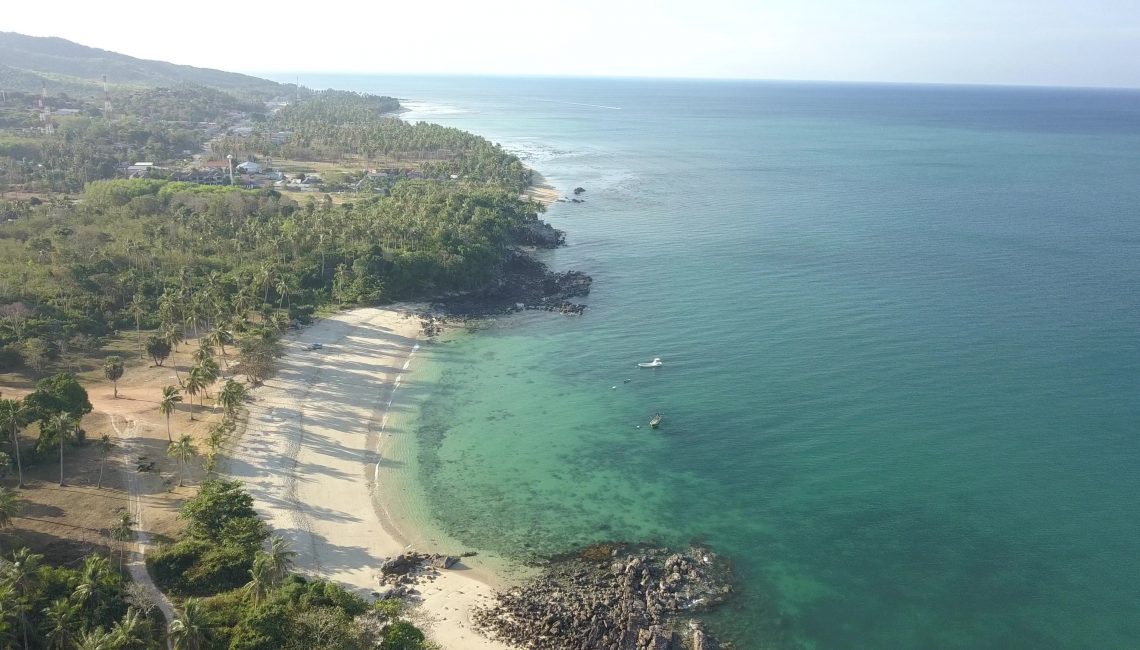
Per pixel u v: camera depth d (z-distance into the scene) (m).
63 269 169.38
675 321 174.88
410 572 91.12
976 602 86.81
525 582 90.31
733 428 126.00
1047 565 92.19
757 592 88.75
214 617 73.69
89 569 75.94
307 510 101.50
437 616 83.62
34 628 69.94
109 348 147.25
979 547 95.56
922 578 90.69
